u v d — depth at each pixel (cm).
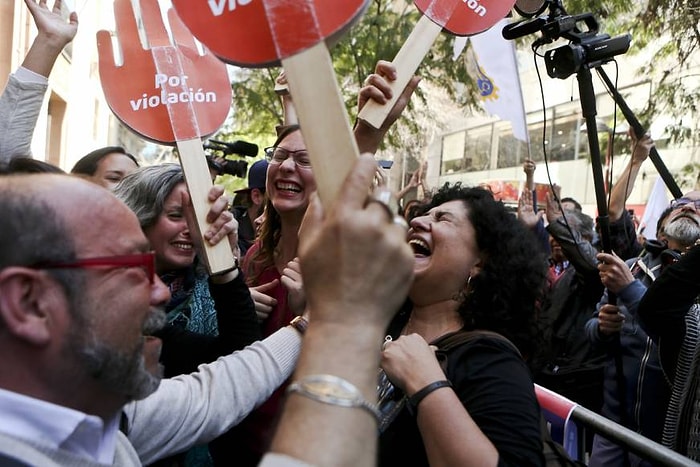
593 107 310
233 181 2059
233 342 209
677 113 1192
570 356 429
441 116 1941
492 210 208
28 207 106
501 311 198
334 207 90
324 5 100
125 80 199
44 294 106
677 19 1117
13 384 107
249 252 307
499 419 167
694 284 265
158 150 2064
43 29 261
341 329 90
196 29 108
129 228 116
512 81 630
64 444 110
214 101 203
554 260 545
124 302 112
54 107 1744
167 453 163
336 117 93
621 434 222
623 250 489
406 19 1207
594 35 311
